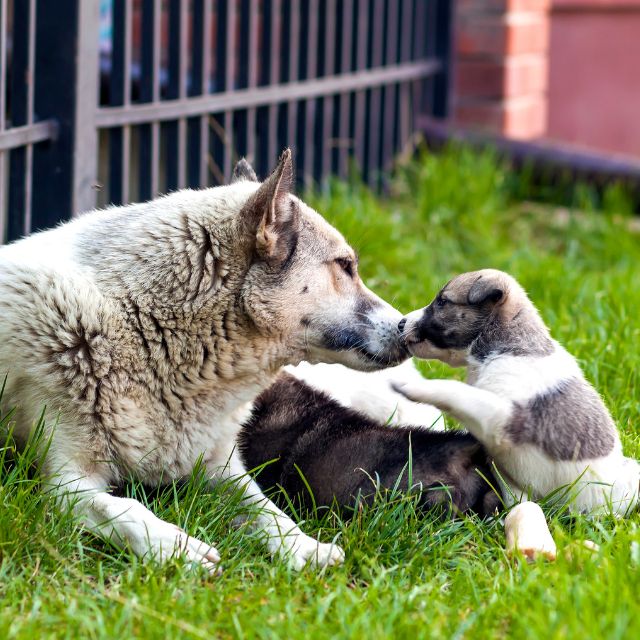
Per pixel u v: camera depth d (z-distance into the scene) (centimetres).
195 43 1036
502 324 652
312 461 630
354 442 628
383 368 651
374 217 1144
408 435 627
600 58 2030
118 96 918
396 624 461
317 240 615
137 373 581
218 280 589
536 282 1011
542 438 595
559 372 622
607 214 1330
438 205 1262
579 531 550
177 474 602
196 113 1021
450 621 465
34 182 857
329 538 578
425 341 672
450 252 1173
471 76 1553
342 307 625
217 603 484
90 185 876
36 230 862
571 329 866
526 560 523
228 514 577
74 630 458
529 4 1585
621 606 448
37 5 830
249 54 1130
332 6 1282
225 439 615
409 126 1504
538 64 1647
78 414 570
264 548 556
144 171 974
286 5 1208
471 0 1526
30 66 803
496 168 1441
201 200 610
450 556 546
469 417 597
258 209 584
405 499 572
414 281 1028
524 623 446
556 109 2089
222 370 595
